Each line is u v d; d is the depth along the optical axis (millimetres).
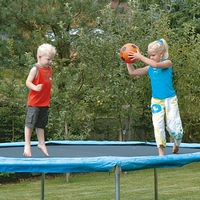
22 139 15516
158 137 6645
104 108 14820
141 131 17469
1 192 12523
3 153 7566
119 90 14047
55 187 13117
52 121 13992
